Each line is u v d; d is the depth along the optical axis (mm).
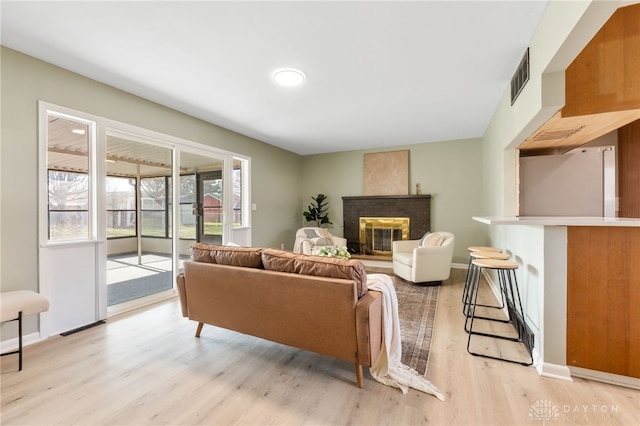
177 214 3631
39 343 2299
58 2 1701
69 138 2641
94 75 2648
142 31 2004
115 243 3861
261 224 5336
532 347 2053
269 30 2002
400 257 4281
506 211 3150
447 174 5328
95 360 2045
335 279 1771
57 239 2549
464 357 2076
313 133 4785
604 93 2010
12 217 2215
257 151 5219
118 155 3312
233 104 3412
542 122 2238
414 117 3947
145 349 2211
